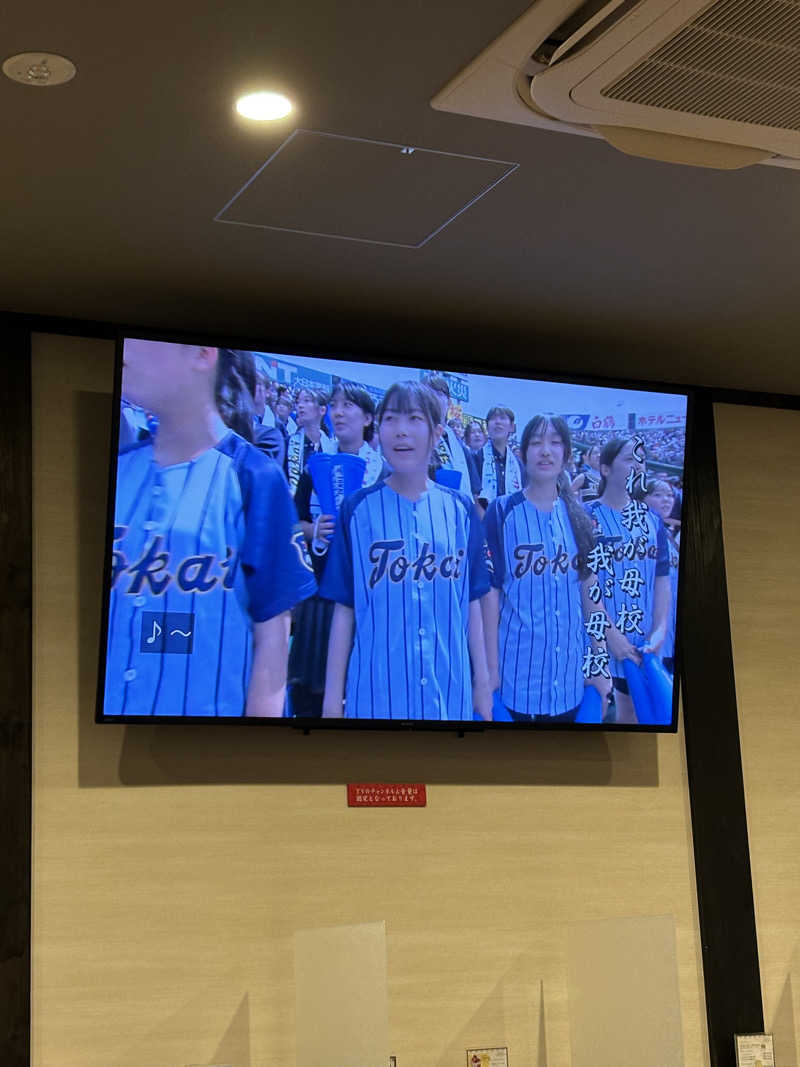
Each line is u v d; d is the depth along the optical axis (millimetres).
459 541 4098
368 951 3180
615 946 3557
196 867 3850
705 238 3703
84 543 3928
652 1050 3395
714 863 4473
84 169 3221
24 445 3889
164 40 2729
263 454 3902
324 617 3932
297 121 3049
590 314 4168
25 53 2756
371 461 4020
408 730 4023
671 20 2602
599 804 4375
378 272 3826
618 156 3254
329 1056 3287
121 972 3715
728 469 4879
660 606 4344
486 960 4105
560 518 4230
